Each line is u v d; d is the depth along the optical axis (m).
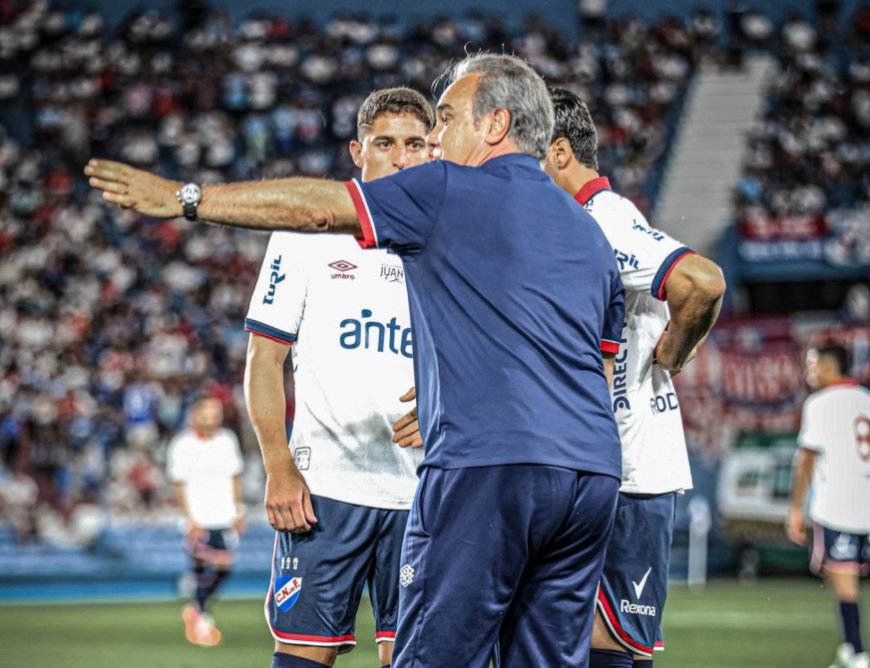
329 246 9.38
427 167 7.16
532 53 59.28
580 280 7.26
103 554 36.53
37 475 37.56
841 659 18.27
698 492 40.41
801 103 56.78
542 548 7.17
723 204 53.31
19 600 34.72
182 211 6.84
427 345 7.19
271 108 56.47
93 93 55.62
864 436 18.42
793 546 38.62
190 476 24.45
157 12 60.06
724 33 61.09
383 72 58.72
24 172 51.16
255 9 61.34
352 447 9.10
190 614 23.75
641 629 9.41
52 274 46.38
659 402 9.62
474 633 7.00
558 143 9.41
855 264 48.53
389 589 9.19
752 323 39.72
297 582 8.99
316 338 9.28
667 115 57.53
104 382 41.38
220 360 44.22
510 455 6.91
